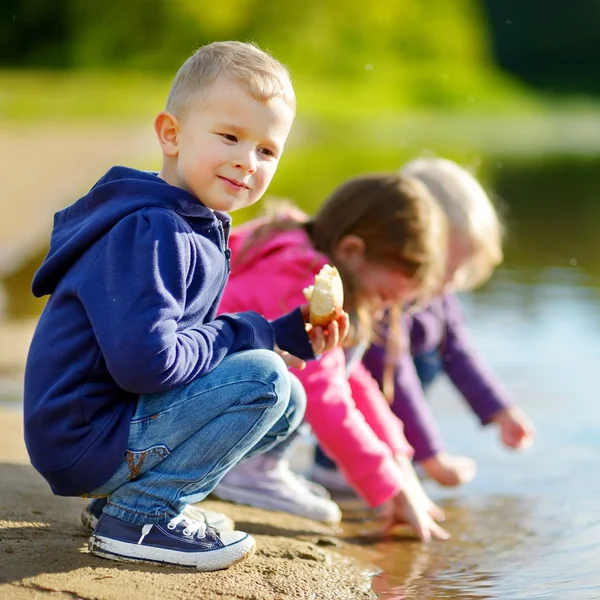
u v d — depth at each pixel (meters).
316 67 39.31
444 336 4.23
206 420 2.45
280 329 2.66
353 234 3.36
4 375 4.76
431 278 3.44
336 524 3.32
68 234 2.52
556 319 6.43
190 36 38.69
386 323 3.79
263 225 3.47
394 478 3.19
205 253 2.49
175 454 2.47
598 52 55.91
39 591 2.28
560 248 9.52
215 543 2.54
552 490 3.69
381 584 2.72
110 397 2.44
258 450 2.80
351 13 40.19
